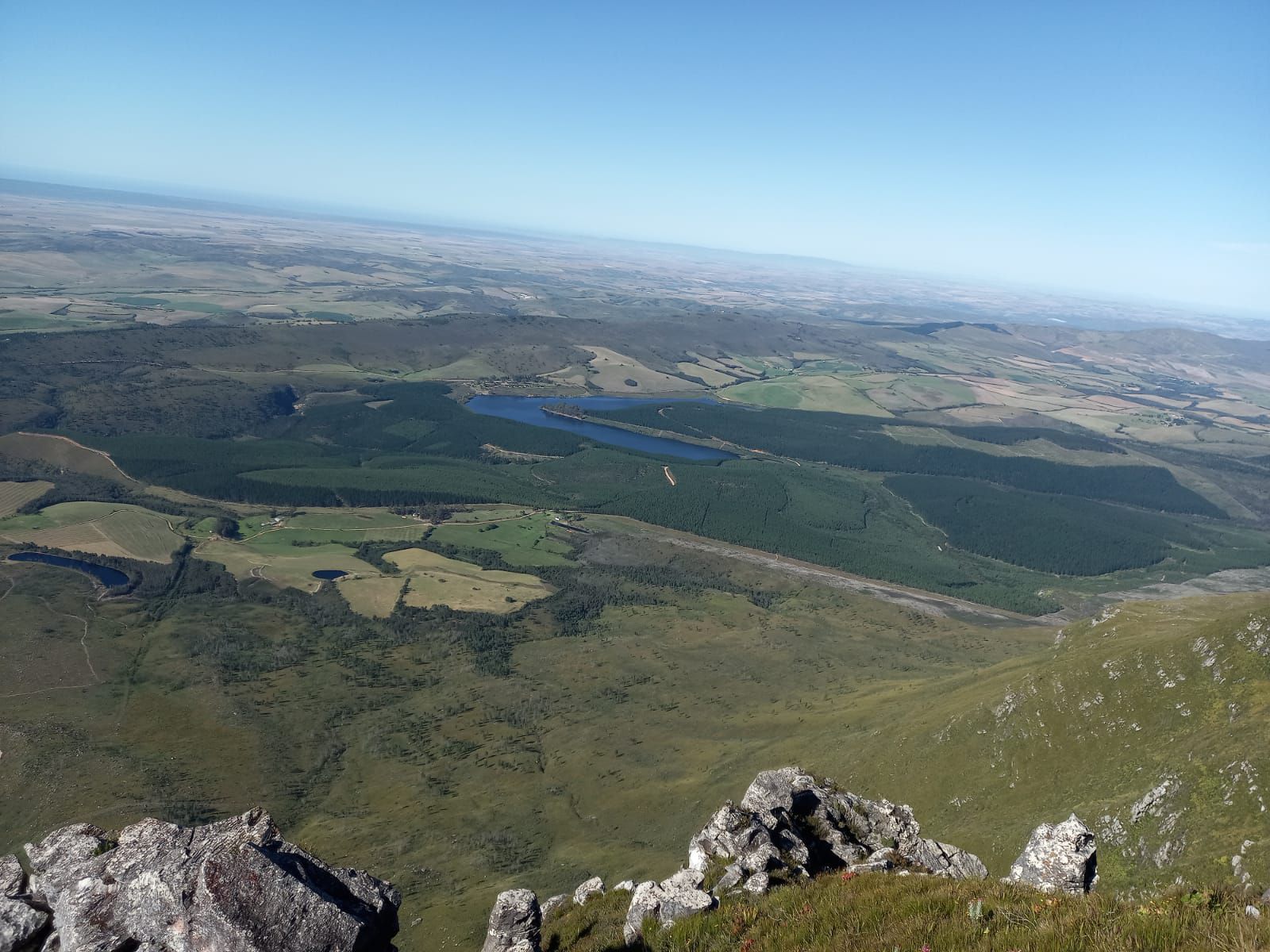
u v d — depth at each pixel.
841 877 25.48
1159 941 14.34
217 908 16.31
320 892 17.11
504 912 28.34
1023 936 15.69
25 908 17.84
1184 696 87.25
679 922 23.81
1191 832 69.88
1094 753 88.06
